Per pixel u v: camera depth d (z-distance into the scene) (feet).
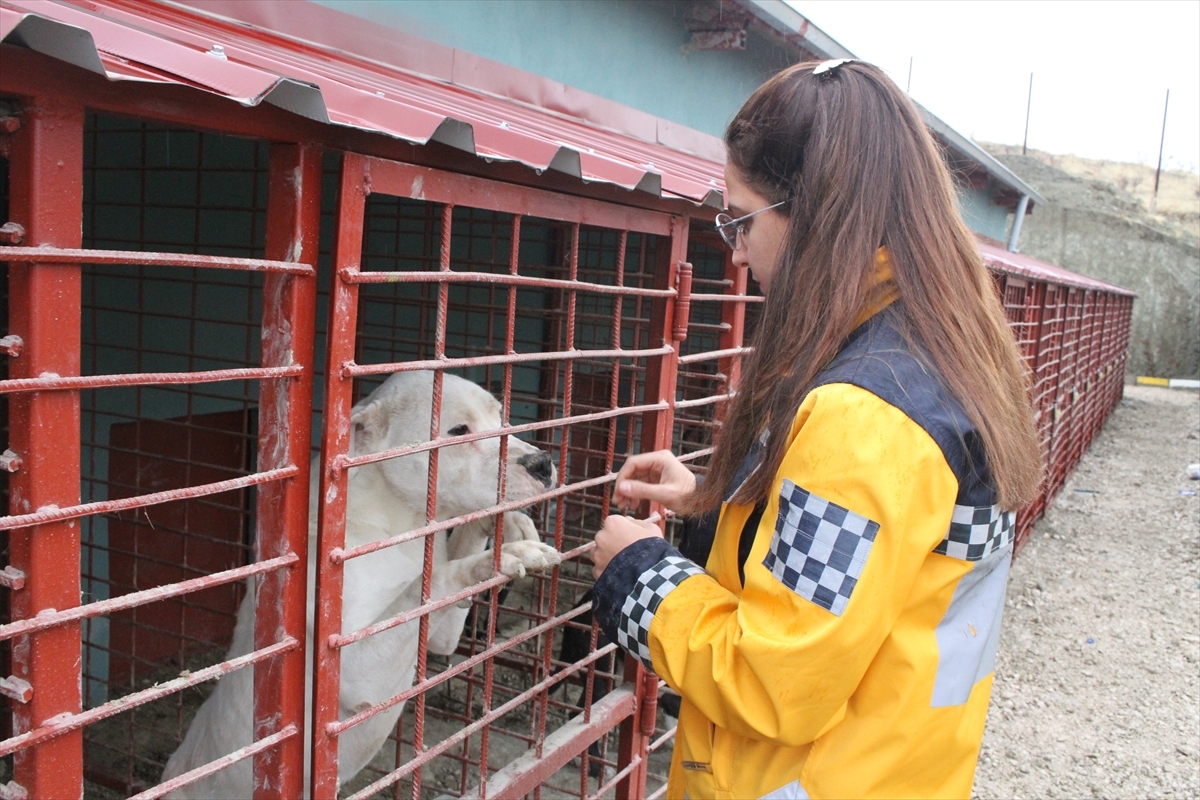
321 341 15.52
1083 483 41.11
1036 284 26.07
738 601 5.04
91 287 14.93
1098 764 17.15
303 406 5.63
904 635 4.62
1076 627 23.82
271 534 5.75
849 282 4.67
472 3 17.06
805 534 4.33
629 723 10.62
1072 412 37.86
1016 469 4.59
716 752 5.12
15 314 4.22
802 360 4.76
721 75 26.13
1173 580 27.94
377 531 9.12
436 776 14.94
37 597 4.28
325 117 4.85
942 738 4.68
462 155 6.18
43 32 3.57
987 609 4.92
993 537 4.69
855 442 4.25
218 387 17.19
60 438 4.29
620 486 7.28
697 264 21.22
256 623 5.92
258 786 6.07
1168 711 19.39
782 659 4.32
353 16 14.21
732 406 5.52
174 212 15.90
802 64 5.26
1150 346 91.40
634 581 5.38
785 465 4.52
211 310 16.84
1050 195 99.60
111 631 15.69
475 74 16.88
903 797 4.69
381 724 9.31
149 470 16.31
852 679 4.33
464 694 17.43
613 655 10.54
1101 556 30.07
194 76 4.62
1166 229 97.60
